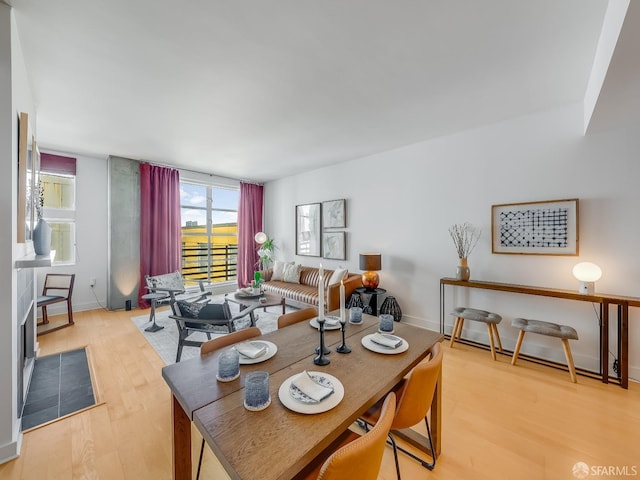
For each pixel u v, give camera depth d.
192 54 1.92
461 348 3.13
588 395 2.21
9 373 1.60
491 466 1.54
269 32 1.71
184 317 2.57
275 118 2.96
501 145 3.10
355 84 2.31
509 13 1.56
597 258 2.57
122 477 1.48
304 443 0.83
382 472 1.52
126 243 4.55
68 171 4.25
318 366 1.32
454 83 2.30
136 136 3.49
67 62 1.99
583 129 2.61
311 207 5.30
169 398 2.18
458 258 3.44
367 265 3.91
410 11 1.55
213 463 1.61
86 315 4.23
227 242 6.26
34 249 2.09
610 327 2.53
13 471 1.50
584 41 1.78
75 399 2.17
